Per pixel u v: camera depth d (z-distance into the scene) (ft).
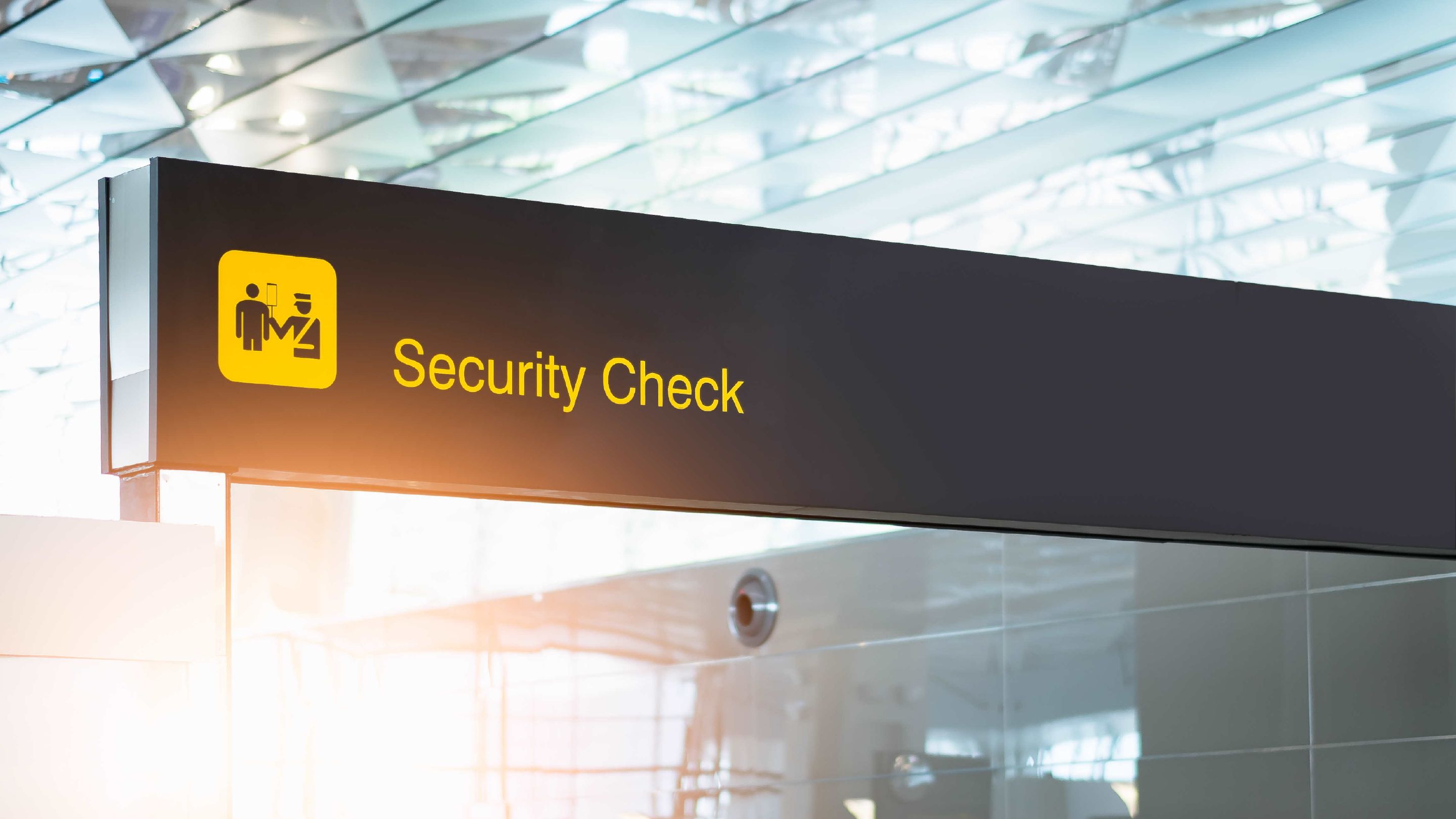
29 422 60.29
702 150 34.06
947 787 35.91
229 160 33.73
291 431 12.20
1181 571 32.14
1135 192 35.91
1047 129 32.65
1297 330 17.07
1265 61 28.81
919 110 31.86
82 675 10.82
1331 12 26.63
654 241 13.99
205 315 12.01
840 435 14.49
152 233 11.96
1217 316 16.61
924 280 15.15
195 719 11.20
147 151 33.71
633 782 29.48
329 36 27.86
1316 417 16.98
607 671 28.14
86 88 30.42
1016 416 15.34
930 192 36.55
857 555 37.68
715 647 29.07
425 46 28.32
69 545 10.96
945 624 35.70
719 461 13.92
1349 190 34.94
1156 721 31.96
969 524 15.29
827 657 37.32
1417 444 17.53
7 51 28.66
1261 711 30.48
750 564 24.04
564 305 13.51
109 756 10.80
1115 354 15.97
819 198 37.11
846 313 14.74
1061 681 34.04
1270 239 38.14
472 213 13.26
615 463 13.48
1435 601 28.37
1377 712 28.84
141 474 11.94
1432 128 31.55
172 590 11.30
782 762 34.94
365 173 34.37
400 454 12.62
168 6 26.68
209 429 11.89
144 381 11.90
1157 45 28.40
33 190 37.04
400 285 12.85
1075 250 39.93
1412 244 37.60
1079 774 33.30
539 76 29.81
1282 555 30.60
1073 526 15.46
